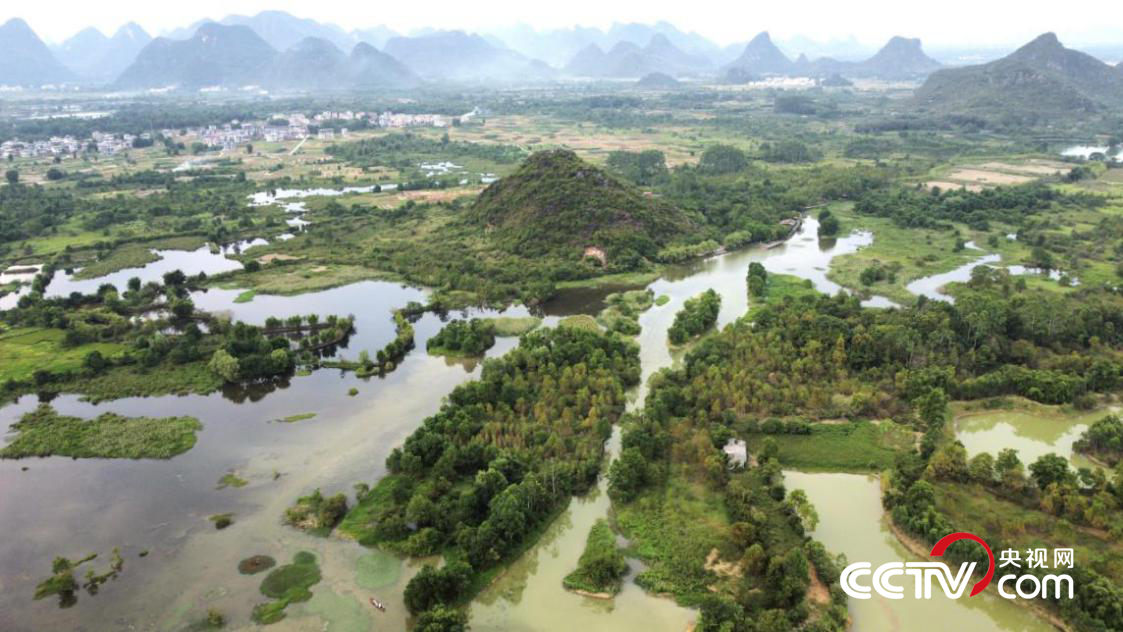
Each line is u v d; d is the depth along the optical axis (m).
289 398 135.50
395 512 97.31
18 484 107.62
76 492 105.38
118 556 90.56
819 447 113.62
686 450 109.50
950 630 79.19
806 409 123.19
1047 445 117.44
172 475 109.44
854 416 121.69
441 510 95.19
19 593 85.31
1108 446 110.50
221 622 80.50
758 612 79.44
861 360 138.50
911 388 127.50
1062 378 128.25
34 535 95.75
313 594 84.75
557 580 87.62
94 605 83.19
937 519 91.62
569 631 79.38
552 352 141.75
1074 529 91.94
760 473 103.19
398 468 108.94
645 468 104.06
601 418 119.00
